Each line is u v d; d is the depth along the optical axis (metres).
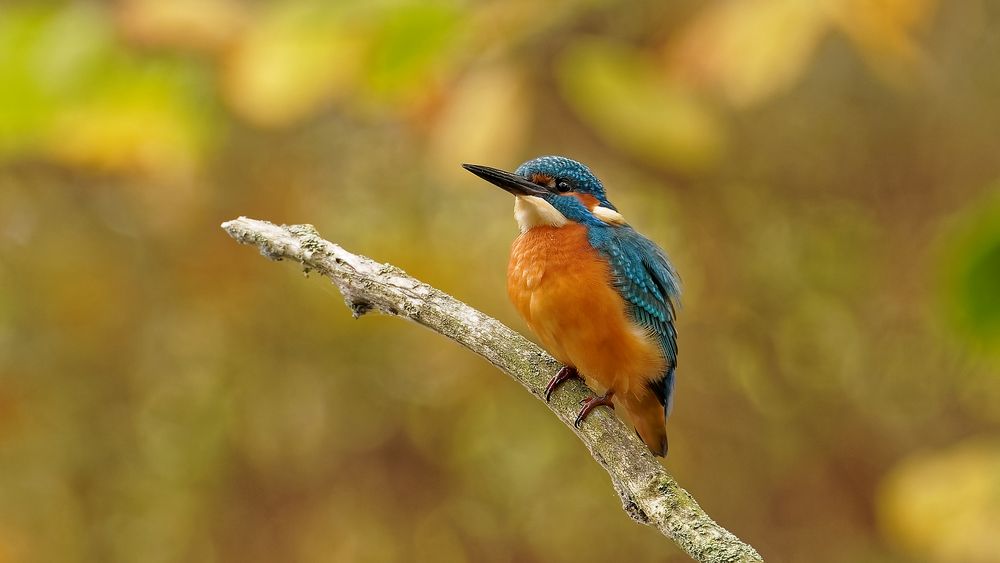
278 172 12.98
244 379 13.30
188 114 8.23
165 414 13.55
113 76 7.98
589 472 13.40
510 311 12.18
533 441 13.45
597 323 7.07
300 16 7.46
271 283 13.04
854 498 13.05
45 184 13.23
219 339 13.46
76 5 8.28
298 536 12.98
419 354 13.05
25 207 13.37
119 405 13.55
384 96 8.03
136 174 9.61
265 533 13.06
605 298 7.07
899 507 7.05
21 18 8.02
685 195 12.84
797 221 13.31
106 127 7.99
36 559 12.98
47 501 13.46
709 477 13.12
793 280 13.34
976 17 12.62
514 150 8.49
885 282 13.18
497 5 7.89
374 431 13.17
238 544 13.09
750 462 13.11
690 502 5.00
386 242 12.34
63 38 7.91
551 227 7.38
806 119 13.08
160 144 8.13
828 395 13.24
